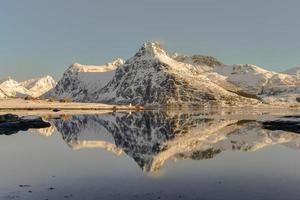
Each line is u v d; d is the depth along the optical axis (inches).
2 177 1348.4
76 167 1561.3
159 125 4200.3
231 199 1039.0
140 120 5137.8
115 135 3046.3
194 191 1133.1
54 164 1636.3
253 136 2866.6
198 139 2704.2
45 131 3277.6
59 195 1085.8
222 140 2618.1
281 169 1499.8
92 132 3284.9
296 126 3508.9
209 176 1362.0
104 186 1203.2
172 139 2723.9
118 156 1892.2
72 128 3649.1
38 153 1987.0
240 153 1985.7
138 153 2004.2
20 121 3659.0
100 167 1561.3
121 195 1085.8
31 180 1295.5
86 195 1086.4
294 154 1942.7
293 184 1227.9
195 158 1814.7
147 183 1247.5
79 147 2263.8
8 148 2174.0
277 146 2268.7
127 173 1428.4
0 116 3725.4
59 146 2288.4
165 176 1369.3
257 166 1571.1
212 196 1073.5
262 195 1083.3
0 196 1076.5
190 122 4714.6
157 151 2081.7
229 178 1328.7
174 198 1052.5
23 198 1054.4
